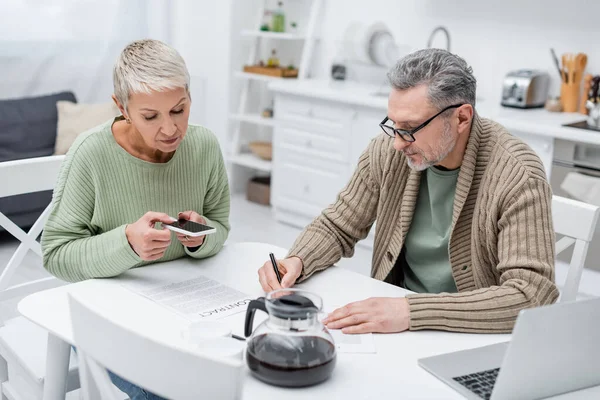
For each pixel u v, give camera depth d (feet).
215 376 3.39
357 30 14.52
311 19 15.65
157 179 6.04
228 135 16.97
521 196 5.39
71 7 15.46
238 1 16.20
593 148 10.74
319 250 6.10
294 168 14.92
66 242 5.85
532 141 11.43
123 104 5.44
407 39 14.79
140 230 5.41
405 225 6.14
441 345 4.82
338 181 14.10
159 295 5.41
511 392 4.00
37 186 6.70
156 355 3.52
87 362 4.03
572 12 12.44
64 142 14.24
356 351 4.64
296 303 4.18
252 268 6.08
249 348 4.23
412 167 5.71
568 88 12.34
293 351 4.08
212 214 6.64
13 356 6.17
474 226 5.73
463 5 13.80
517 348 3.84
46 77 15.49
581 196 10.99
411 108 5.36
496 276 5.88
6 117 13.89
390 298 5.11
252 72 16.12
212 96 17.08
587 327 4.06
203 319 5.00
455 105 5.41
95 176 5.83
